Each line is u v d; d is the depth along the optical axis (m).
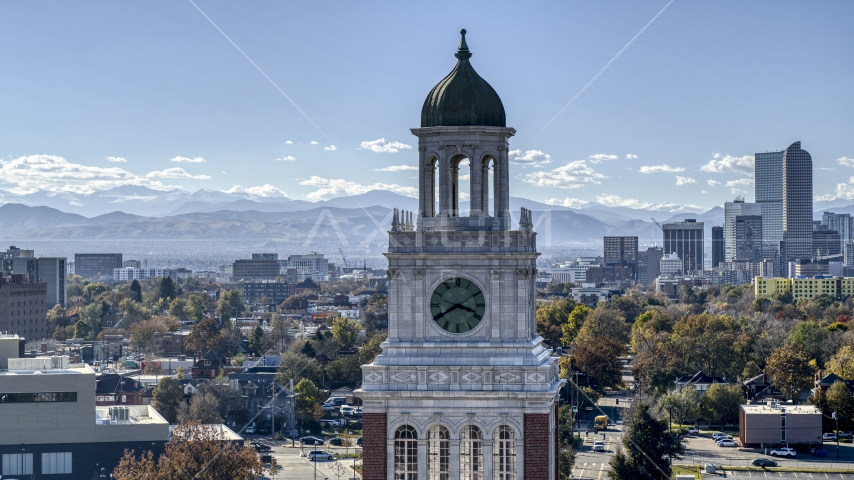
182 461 193.50
